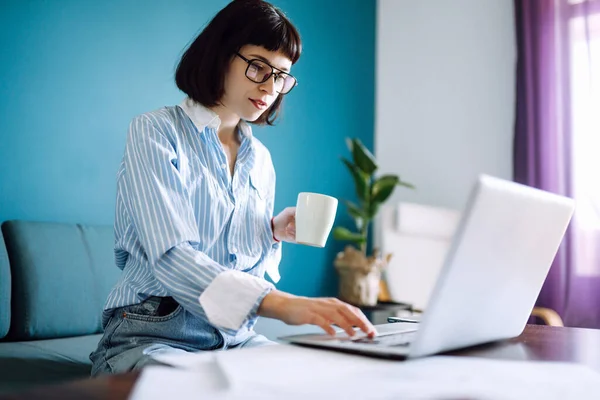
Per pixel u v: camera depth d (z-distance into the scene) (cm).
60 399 51
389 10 379
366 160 310
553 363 73
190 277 92
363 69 370
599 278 294
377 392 54
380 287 326
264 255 134
